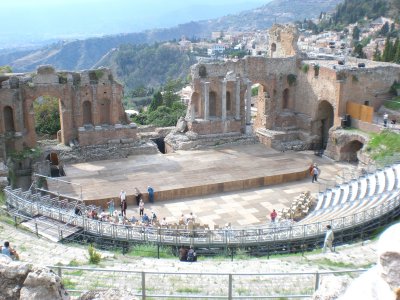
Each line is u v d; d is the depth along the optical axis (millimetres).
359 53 116250
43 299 10172
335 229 31641
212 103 59594
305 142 61906
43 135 66625
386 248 5949
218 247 30781
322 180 49594
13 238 27984
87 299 10336
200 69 57188
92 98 52531
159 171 48531
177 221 38906
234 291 19547
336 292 9070
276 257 28344
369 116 55344
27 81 49938
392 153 49219
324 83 59125
